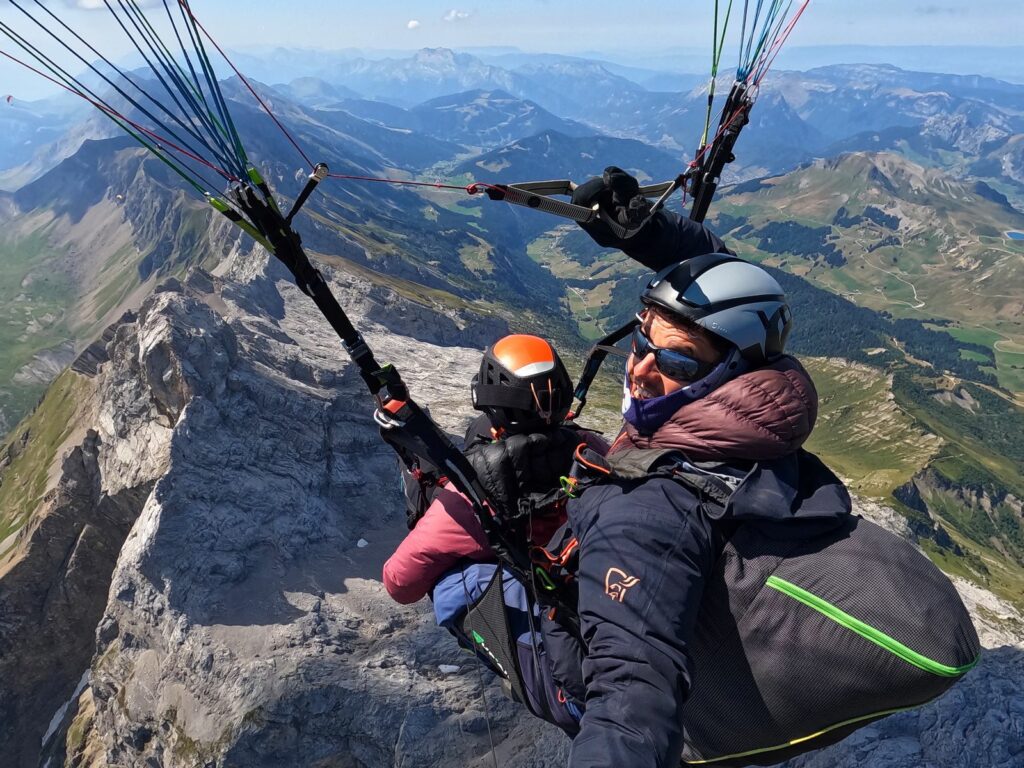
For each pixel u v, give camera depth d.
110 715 95.12
